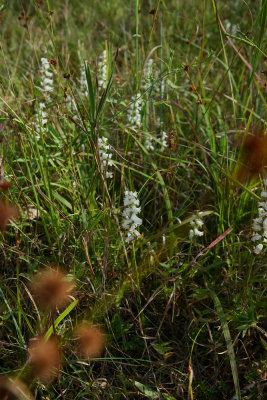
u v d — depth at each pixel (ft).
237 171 2.06
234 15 3.95
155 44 3.61
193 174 2.55
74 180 2.35
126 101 2.86
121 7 4.70
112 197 2.47
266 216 2.03
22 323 2.08
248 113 2.90
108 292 2.11
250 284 2.16
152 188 2.49
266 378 1.97
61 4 4.62
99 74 2.87
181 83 3.23
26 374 1.80
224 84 3.25
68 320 2.02
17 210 2.22
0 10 2.81
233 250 2.23
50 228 2.33
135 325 2.20
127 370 2.03
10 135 2.70
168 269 2.11
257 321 2.06
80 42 3.92
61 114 2.48
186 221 2.04
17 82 3.14
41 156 2.43
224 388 2.04
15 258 2.21
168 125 2.85
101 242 2.23
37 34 3.90
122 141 2.83
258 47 2.29
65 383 1.96
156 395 1.93
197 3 4.24
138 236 2.07
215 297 2.02
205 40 3.44
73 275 2.01
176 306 2.19
